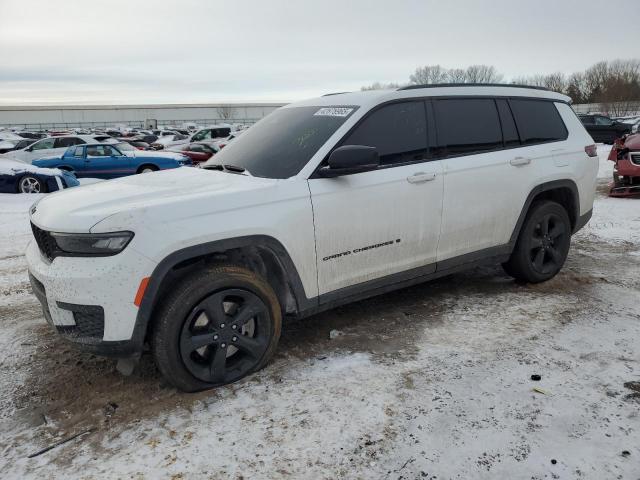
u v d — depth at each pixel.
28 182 12.30
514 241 4.46
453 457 2.45
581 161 4.82
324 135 3.57
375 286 3.73
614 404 2.83
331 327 3.95
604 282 4.81
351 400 2.94
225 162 3.89
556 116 4.82
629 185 9.24
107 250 2.74
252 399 2.99
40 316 4.38
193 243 2.91
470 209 4.08
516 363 3.30
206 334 3.02
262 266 3.46
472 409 2.82
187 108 112.25
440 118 4.01
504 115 4.40
